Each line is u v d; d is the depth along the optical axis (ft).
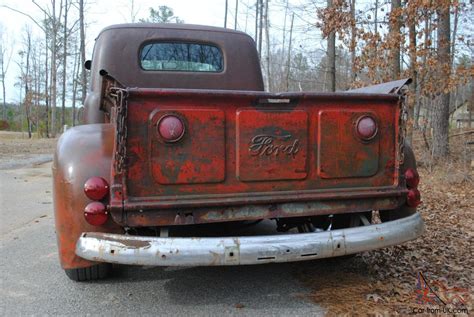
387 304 11.00
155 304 11.21
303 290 12.10
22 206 25.17
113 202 9.47
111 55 15.42
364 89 13.88
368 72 38.34
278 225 13.93
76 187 10.01
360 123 10.98
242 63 16.57
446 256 15.02
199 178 9.96
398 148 11.32
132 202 9.51
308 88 92.68
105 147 10.52
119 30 15.56
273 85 94.58
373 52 37.68
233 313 10.64
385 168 11.34
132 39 15.53
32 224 20.70
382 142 11.26
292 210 10.57
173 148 9.77
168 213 9.78
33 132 181.68
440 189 30.19
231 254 9.42
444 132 41.39
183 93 9.65
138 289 12.21
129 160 9.53
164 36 15.78
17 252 16.07
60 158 10.51
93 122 15.06
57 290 12.16
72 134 11.14
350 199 10.96
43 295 11.83
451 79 36.65
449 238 17.56
